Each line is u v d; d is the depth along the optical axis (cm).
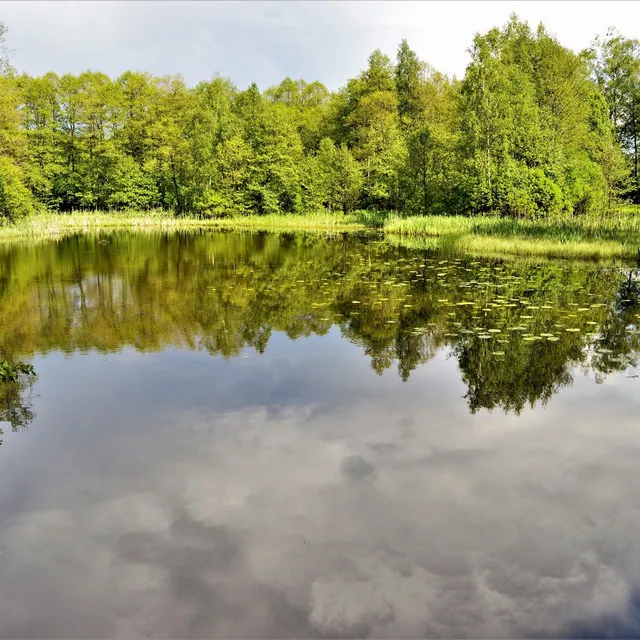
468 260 1867
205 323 990
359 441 506
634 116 4144
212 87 5556
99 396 627
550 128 3331
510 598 307
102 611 301
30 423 553
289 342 859
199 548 354
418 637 279
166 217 4634
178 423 549
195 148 4659
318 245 2514
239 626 288
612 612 296
